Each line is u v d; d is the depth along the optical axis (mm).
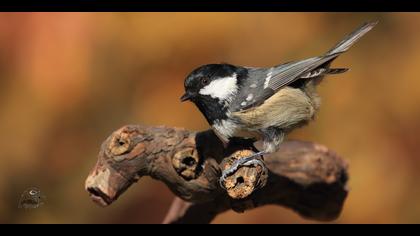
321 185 7758
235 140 7680
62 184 10523
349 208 10406
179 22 10508
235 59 10602
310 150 7715
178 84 10594
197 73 7449
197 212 7676
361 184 10375
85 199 10562
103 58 10242
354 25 10734
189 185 6512
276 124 7648
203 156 6438
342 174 7984
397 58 10664
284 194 7734
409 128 10438
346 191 8039
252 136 7738
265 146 7578
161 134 6379
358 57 10758
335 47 7566
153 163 6398
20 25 9969
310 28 10680
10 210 10461
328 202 7930
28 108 10070
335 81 10711
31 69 9930
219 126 7602
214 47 10594
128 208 10688
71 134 10359
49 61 9961
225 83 7484
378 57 10711
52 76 9969
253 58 10578
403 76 10555
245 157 6203
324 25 10711
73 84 10062
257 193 6754
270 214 10344
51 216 10500
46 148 10336
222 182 6305
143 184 10719
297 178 7617
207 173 6461
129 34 10438
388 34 10758
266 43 10625
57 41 9992
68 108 10203
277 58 10594
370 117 10547
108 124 10438
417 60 10539
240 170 6199
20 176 10438
